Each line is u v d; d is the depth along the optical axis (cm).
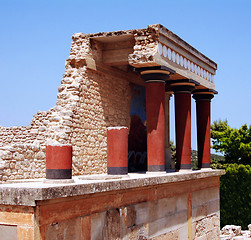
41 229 811
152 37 1459
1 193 821
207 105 1978
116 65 1688
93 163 1547
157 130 1500
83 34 1559
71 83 1520
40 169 1285
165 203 1330
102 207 1001
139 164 1931
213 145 3425
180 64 1644
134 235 1136
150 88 1515
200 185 1648
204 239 1664
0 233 824
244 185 2530
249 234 2167
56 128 1403
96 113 1589
